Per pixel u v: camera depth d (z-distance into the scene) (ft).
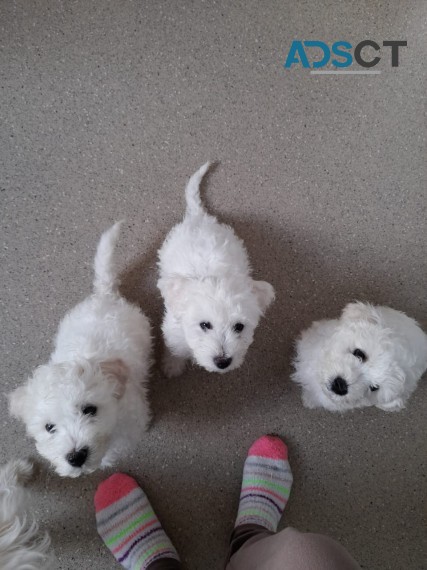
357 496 5.40
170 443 5.32
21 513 4.24
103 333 4.39
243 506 5.07
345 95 6.09
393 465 5.49
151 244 5.63
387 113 6.12
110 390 3.82
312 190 5.92
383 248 5.90
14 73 5.74
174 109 5.83
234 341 4.06
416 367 4.31
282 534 3.82
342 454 5.48
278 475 5.22
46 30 5.80
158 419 5.34
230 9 6.01
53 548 4.98
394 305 5.80
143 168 5.74
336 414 5.53
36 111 5.72
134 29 5.88
